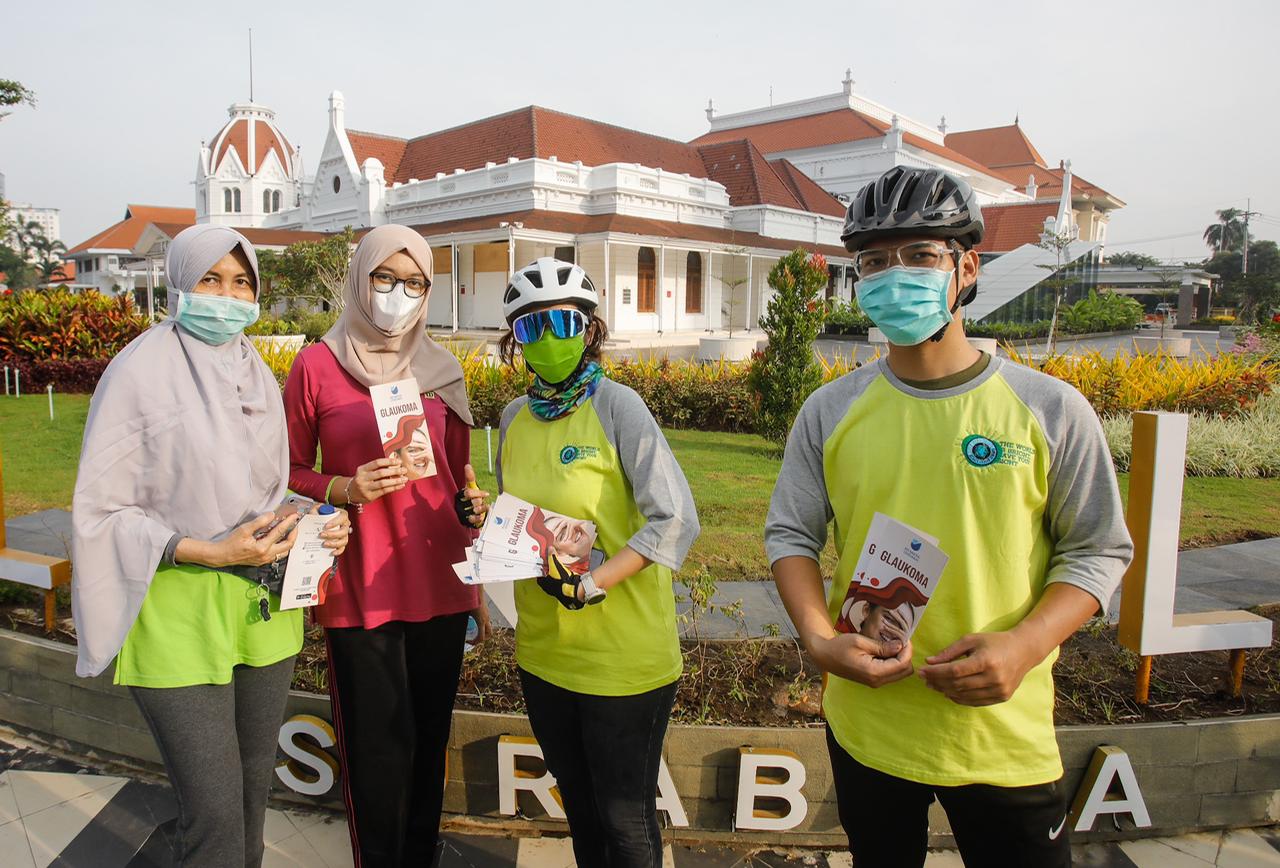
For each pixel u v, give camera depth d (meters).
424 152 36.53
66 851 2.75
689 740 2.75
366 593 2.31
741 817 2.71
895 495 1.74
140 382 2.03
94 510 1.96
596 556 2.17
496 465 2.42
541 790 2.79
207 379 2.10
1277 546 5.82
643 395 11.70
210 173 57.72
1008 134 66.88
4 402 12.27
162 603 2.04
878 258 1.75
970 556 1.67
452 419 2.63
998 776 1.67
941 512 1.70
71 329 14.23
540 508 2.08
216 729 2.06
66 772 3.20
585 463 2.15
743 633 3.90
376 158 35.69
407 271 2.35
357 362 2.38
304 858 2.72
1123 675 3.25
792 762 2.68
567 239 27.28
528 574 1.97
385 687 2.34
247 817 2.24
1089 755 2.69
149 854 2.73
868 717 1.80
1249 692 3.13
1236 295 55.69
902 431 1.76
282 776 3.00
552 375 2.17
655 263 30.97
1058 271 28.66
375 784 2.34
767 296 35.72
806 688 3.17
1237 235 91.06
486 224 28.06
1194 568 5.31
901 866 1.85
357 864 2.38
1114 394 10.19
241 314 2.14
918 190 1.69
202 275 2.07
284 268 27.11
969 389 1.72
